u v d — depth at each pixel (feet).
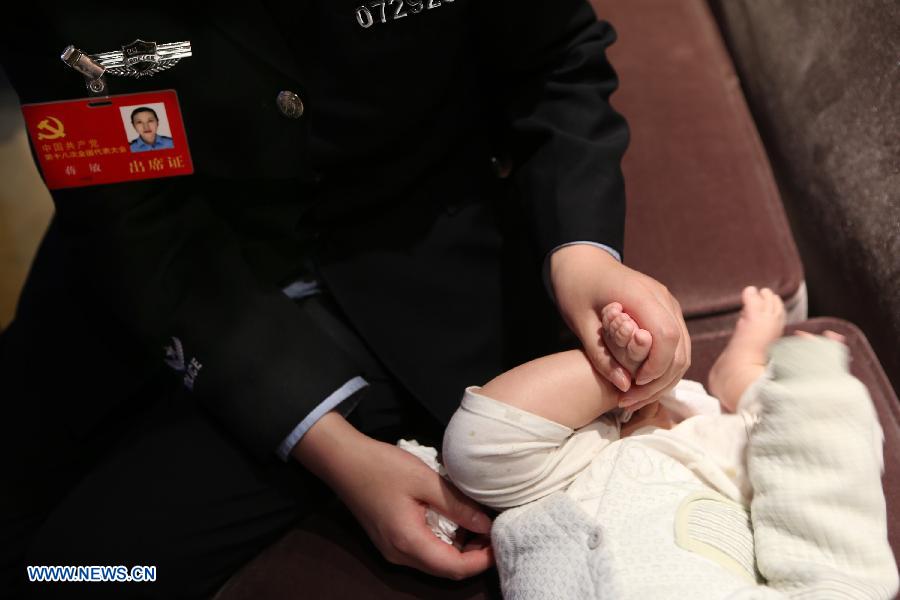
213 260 3.05
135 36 2.71
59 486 3.29
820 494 2.39
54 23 2.66
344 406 3.01
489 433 2.60
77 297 3.34
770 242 3.83
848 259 3.57
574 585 2.39
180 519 2.95
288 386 2.89
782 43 4.08
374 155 3.14
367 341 3.15
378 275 3.21
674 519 2.47
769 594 2.20
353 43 2.82
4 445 3.28
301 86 2.79
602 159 3.08
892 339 3.29
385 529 2.74
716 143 4.18
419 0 2.82
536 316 3.29
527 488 2.67
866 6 3.43
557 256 2.96
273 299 3.05
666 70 4.49
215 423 3.11
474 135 3.46
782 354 2.58
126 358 3.21
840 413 2.43
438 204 3.32
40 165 2.84
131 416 3.35
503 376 2.75
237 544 3.00
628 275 2.72
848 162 3.54
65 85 2.74
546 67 3.29
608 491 2.61
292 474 3.07
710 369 3.39
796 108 3.96
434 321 3.21
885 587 2.32
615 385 2.64
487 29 3.26
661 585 2.28
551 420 2.64
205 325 2.95
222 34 2.75
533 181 3.12
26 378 3.34
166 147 2.85
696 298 3.69
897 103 3.25
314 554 2.98
